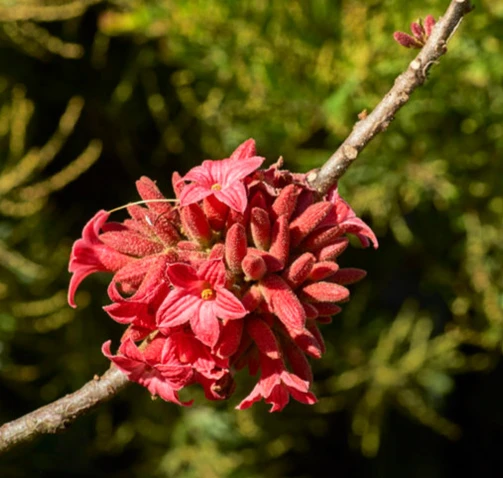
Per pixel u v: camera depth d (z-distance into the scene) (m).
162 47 1.03
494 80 1.00
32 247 1.03
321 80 0.99
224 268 0.64
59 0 0.96
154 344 0.65
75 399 0.68
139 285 0.66
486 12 0.97
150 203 0.67
